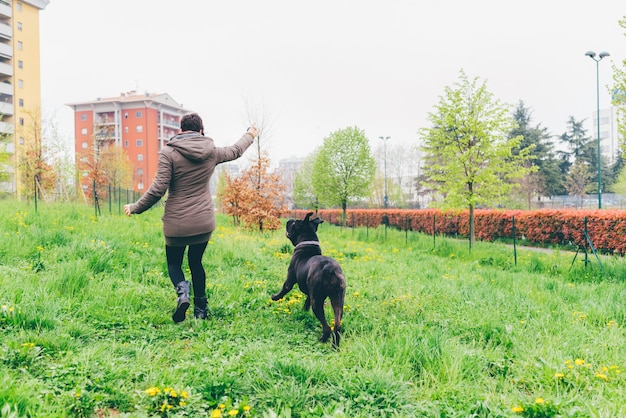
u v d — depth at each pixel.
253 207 16.45
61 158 20.89
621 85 12.49
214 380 2.88
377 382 2.95
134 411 2.61
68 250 6.48
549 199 49.66
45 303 4.16
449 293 6.35
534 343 4.07
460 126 16.08
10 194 24.23
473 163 16.12
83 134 76.06
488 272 9.11
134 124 75.50
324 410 2.59
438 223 23.59
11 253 6.06
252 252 8.70
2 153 20.09
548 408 2.66
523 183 44.03
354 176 26.64
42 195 17.03
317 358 3.65
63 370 2.86
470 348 3.94
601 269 9.03
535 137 49.06
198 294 4.58
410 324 4.50
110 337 3.82
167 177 4.12
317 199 29.22
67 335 3.52
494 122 15.74
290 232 5.18
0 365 2.90
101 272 5.79
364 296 6.03
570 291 6.89
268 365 3.18
